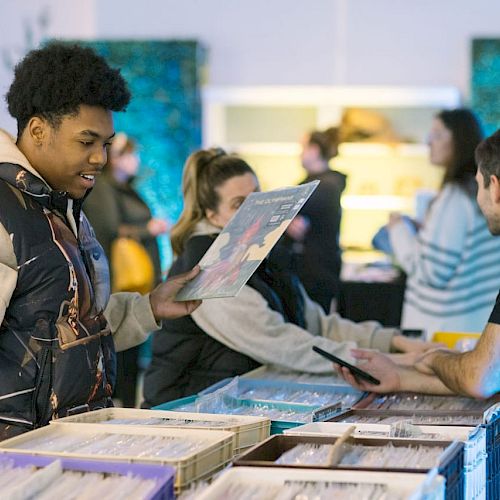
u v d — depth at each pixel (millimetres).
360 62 7793
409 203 7527
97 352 2385
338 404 2734
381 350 3924
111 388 2498
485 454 2256
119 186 7336
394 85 7758
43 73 2322
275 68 7875
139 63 7543
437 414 2566
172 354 3730
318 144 7270
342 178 6047
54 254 2307
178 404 2861
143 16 7887
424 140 7574
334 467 1740
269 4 7844
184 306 2756
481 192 3104
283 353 3543
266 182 7719
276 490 1694
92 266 2561
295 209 2537
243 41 7875
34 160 2381
